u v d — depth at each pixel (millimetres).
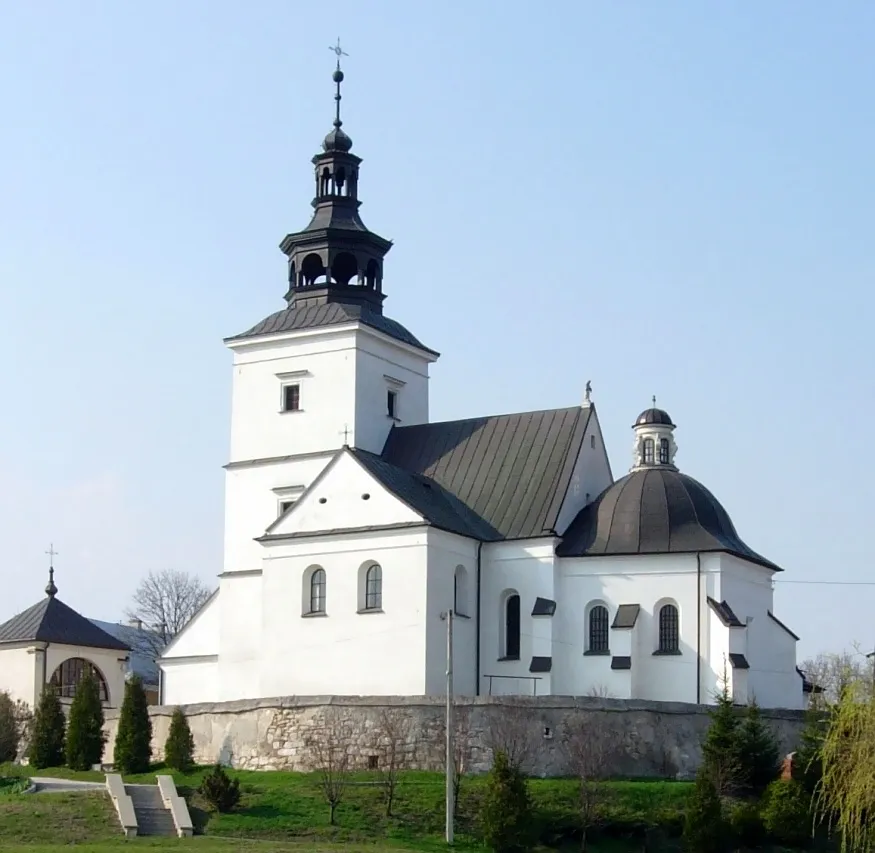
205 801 75438
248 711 84938
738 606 92375
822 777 68875
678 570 91062
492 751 80562
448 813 73250
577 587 92812
